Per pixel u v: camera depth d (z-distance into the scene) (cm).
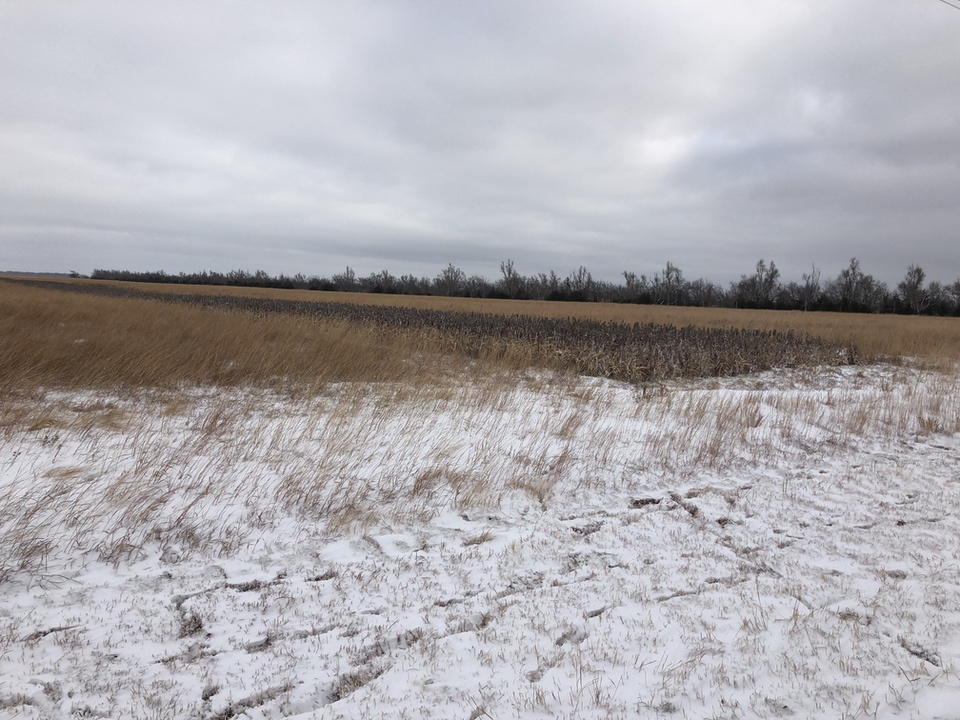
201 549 465
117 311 1856
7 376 832
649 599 410
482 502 591
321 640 358
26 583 402
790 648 338
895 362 1805
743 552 495
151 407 820
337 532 514
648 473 704
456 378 1123
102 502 508
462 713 288
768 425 930
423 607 400
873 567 459
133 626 366
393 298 6888
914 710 279
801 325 3344
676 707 288
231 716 291
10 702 290
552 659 334
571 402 1008
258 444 689
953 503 617
